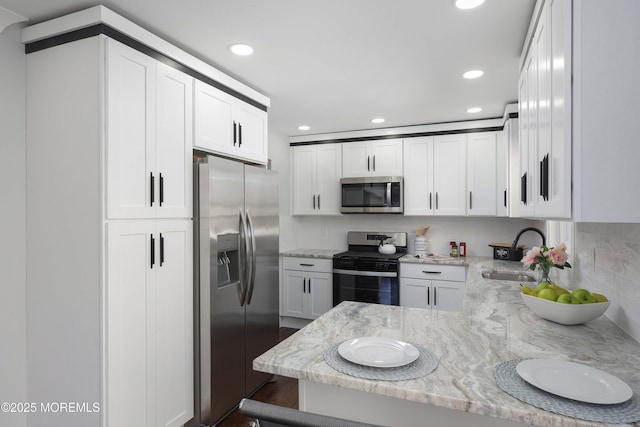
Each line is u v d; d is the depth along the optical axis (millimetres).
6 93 1817
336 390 1278
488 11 1745
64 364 1801
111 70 1736
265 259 2848
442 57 2264
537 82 1514
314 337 1459
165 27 1911
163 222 2023
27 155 1889
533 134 1604
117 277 1765
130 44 1837
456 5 1693
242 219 2543
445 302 3713
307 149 4543
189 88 2215
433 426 1161
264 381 2867
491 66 2402
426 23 1861
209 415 2242
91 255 1735
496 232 4086
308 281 4266
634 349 1315
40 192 1854
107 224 1720
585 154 1025
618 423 849
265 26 1900
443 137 3916
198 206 2244
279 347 1351
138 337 1874
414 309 1868
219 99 2473
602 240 1762
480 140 3764
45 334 1847
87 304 1744
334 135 4387
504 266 3314
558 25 1129
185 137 2178
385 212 4066
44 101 1844
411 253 4406
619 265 1562
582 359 1229
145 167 1915
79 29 1754
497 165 3688
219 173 2318
